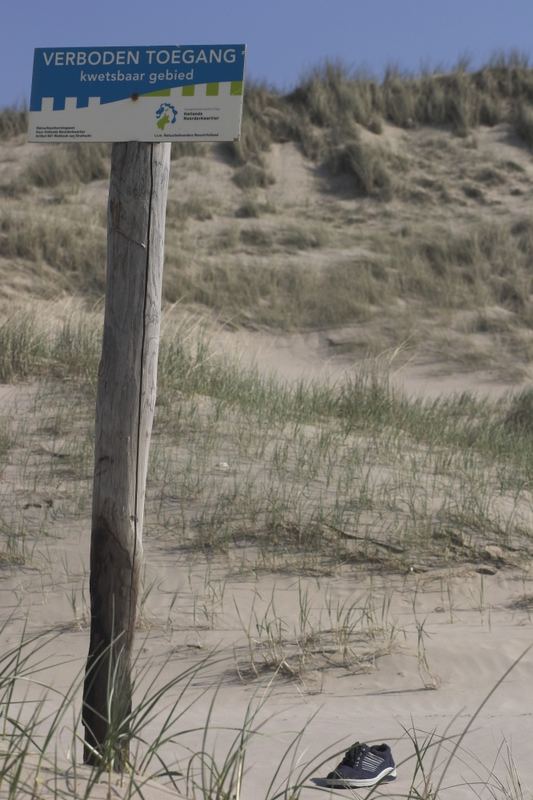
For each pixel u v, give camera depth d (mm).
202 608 7328
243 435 10703
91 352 12680
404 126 28297
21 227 20188
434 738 5215
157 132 4262
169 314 18094
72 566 7898
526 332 18516
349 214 24453
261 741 5141
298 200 25156
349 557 8195
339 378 16422
